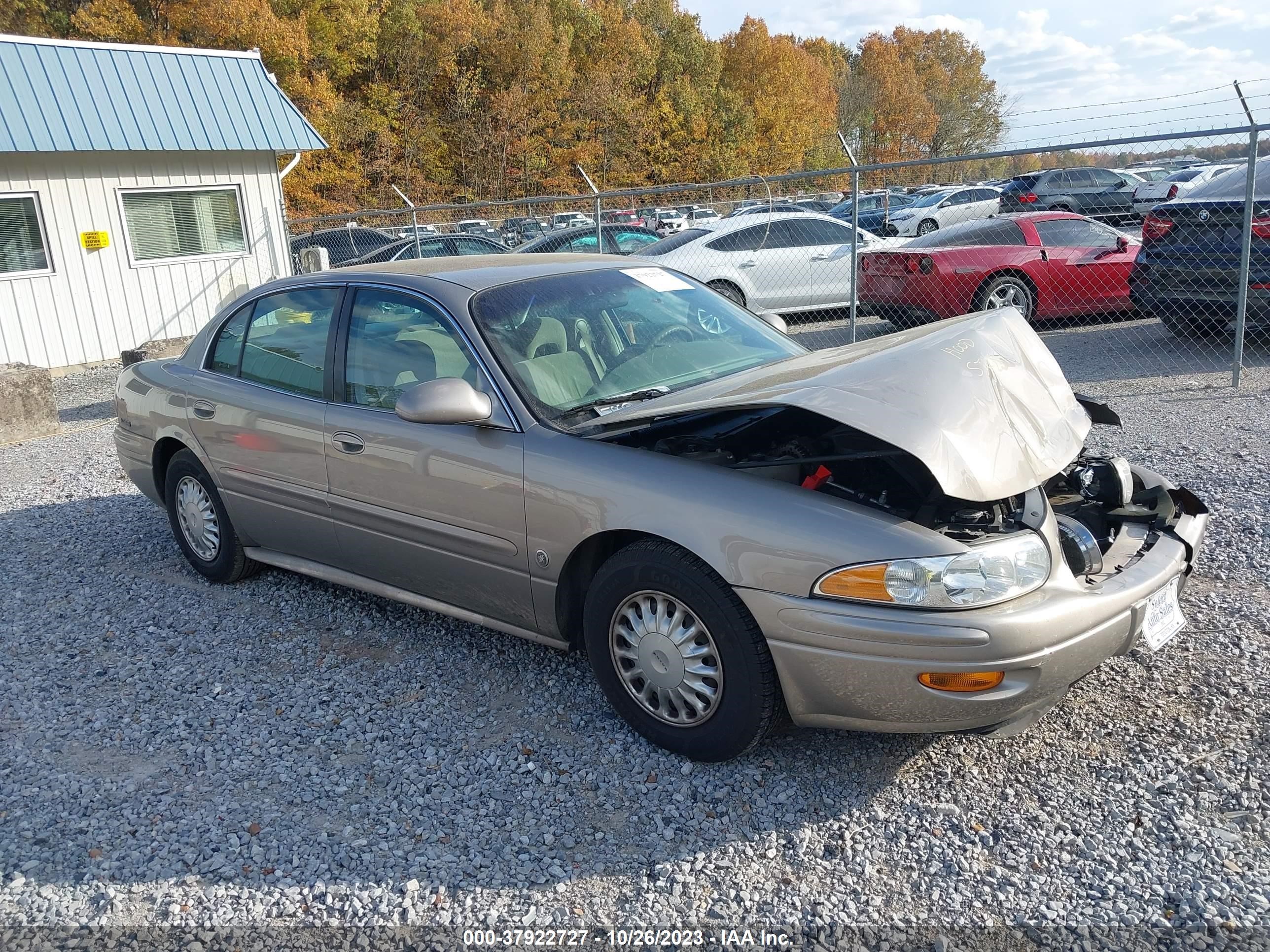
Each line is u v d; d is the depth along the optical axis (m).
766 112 73.69
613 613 3.14
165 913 2.51
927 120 86.50
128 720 3.54
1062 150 7.44
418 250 12.83
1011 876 2.51
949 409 2.75
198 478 4.66
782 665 2.78
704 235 11.45
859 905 2.44
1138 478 3.71
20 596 4.83
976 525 2.86
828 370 3.03
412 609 4.41
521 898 2.51
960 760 3.03
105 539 5.69
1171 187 20.94
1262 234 8.15
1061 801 2.80
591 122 57.81
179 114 13.45
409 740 3.30
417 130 51.25
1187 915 2.33
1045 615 2.63
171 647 4.14
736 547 2.80
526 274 3.92
